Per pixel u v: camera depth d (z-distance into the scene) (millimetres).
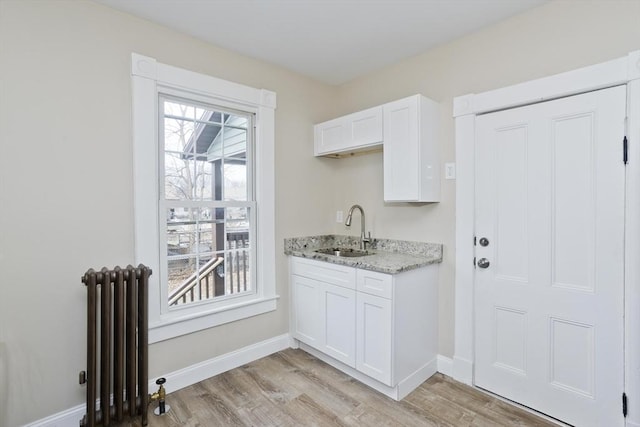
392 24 2086
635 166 1582
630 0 1605
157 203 2096
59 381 1766
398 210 2625
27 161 1659
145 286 1831
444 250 2336
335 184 3152
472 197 2168
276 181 2707
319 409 1959
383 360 2055
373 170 2816
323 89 3047
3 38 1591
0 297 1609
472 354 2189
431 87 2408
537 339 1921
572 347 1800
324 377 2322
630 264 1609
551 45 1849
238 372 2395
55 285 1748
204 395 2107
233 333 2461
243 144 2559
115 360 1767
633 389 1606
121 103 1935
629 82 1593
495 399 2053
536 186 1910
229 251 2486
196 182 2312
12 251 1632
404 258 2352
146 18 2008
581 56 1748
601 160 1689
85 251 1833
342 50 2430
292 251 2766
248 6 1896
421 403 2012
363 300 2166
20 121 1638
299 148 2871
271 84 2662
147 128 2020
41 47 1686
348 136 2652
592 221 1726
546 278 1883
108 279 1702
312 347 2639
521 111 1957
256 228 2617
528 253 1947
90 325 1646
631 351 1611
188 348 2232
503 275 2053
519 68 1970
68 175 1774
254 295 2611
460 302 2240
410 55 2506
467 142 2186
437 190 2326
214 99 2346
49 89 1710
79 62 1796
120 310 1734
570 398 1803
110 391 1765
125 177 1956
